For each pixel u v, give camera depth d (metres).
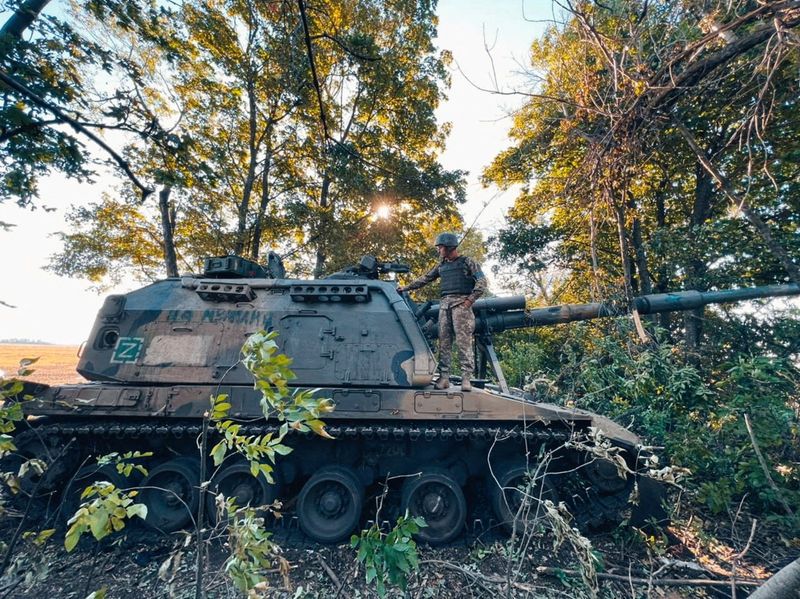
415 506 5.12
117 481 5.15
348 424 5.11
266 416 1.97
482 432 4.83
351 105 15.15
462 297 5.66
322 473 5.15
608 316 8.31
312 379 5.31
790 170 10.31
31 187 5.60
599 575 4.29
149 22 7.65
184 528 5.06
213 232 13.95
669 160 11.38
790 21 4.49
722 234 11.18
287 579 2.11
